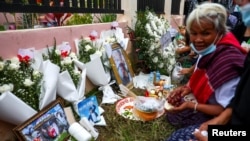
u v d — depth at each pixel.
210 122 1.17
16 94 1.40
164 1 4.55
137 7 3.39
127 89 2.37
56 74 1.62
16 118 1.38
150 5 3.90
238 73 1.16
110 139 1.69
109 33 2.67
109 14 2.87
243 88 0.88
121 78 2.50
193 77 1.51
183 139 1.29
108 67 2.42
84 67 2.01
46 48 1.84
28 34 1.66
